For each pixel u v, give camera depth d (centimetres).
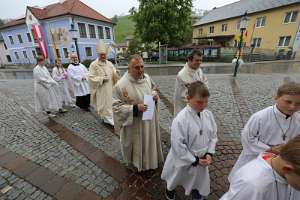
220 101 583
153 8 2411
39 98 479
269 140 165
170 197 212
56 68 571
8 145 346
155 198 221
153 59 2819
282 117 155
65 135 382
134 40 3538
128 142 244
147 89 231
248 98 610
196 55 285
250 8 2803
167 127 413
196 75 307
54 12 2503
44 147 337
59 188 237
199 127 170
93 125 431
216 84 851
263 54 2428
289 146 75
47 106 490
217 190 230
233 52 2633
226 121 436
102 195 226
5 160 298
